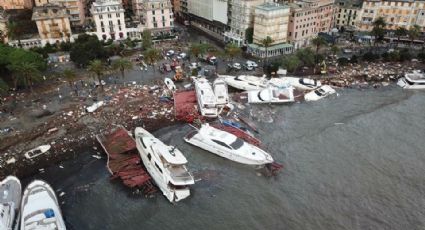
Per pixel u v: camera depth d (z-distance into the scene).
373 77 111.62
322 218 56.59
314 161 70.50
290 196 61.31
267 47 128.88
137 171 65.88
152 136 71.56
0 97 92.81
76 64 117.06
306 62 116.25
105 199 60.09
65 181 63.88
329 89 100.88
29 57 100.38
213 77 110.12
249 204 59.53
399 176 66.25
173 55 129.88
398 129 82.62
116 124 81.00
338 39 149.50
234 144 71.31
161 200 60.09
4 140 73.31
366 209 58.34
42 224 50.62
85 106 88.31
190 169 68.00
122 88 99.56
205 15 162.12
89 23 156.88
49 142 73.56
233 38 143.62
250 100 94.56
